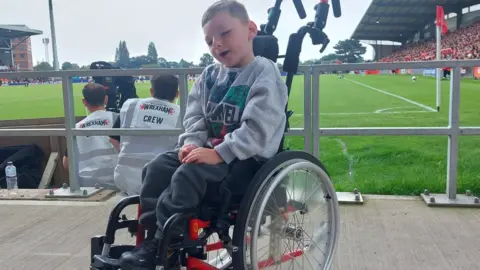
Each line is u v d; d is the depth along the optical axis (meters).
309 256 2.27
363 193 4.21
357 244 3.02
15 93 23.09
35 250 3.05
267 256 2.06
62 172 5.65
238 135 1.94
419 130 3.74
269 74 2.06
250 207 1.87
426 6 44.28
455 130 3.71
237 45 2.07
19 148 5.75
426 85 24.91
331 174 5.15
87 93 4.74
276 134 2.06
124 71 4.07
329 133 3.81
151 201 1.99
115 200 4.19
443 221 3.39
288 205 2.12
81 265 2.82
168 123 4.23
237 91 2.08
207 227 1.93
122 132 4.13
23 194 4.38
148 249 1.85
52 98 18.83
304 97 3.81
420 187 4.16
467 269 2.63
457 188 4.08
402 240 3.06
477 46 34.34
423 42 50.84
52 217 3.72
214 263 2.48
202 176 1.84
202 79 2.32
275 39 2.38
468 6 44.16
